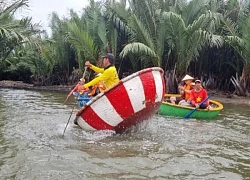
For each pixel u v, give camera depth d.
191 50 16.50
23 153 5.07
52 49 23.03
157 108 6.93
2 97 14.36
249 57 16.34
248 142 6.23
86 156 4.99
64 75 24.33
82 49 18.09
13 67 28.09
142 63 18.81
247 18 16.03
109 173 4.29
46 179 4.04
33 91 18.77
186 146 5.76
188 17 17.22
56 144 5.67
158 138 6.29
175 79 17.22
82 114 6.46
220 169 4.60
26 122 7.62
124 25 18.61
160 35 16.75
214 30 17.30
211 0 18.45
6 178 4.04
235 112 10.85
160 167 4.58
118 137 6.32
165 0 18.73
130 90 6.26
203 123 8.23
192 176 4.28
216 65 19.66
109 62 6.98
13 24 14.20
